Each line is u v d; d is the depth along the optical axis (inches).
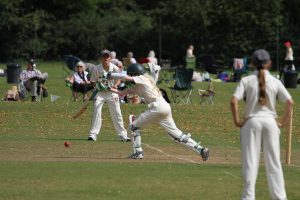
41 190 1121.4
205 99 3068.4
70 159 1485.0
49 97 3058.6
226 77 4005.9
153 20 5753.0
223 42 5433.1
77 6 5989.2
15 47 5693.9
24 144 1760.6
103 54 1836.9
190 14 5433.1
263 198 1102.4
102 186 1160.8
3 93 3097.9
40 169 1316.4
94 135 1867.6
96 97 1861.5
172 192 1125.7
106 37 5753.0
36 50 5689.0
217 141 1975.9
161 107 1451.8
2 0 5639.8
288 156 1493.6
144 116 1469.0
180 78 2891.2
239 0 5383.9
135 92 1476.4
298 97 3257.9
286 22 5492.1
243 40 5408.5
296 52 5374.0
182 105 2630.4
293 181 1262.3
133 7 6250.0
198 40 5506.9
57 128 2164.1
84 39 5743.1
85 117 2367.1
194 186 1181.7
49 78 3922.2
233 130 2213.3
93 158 1509.6
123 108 2517.2
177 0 5556.1
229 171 1348.4
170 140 1929.1
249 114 1011.3
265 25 5369.1
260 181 1248.8
